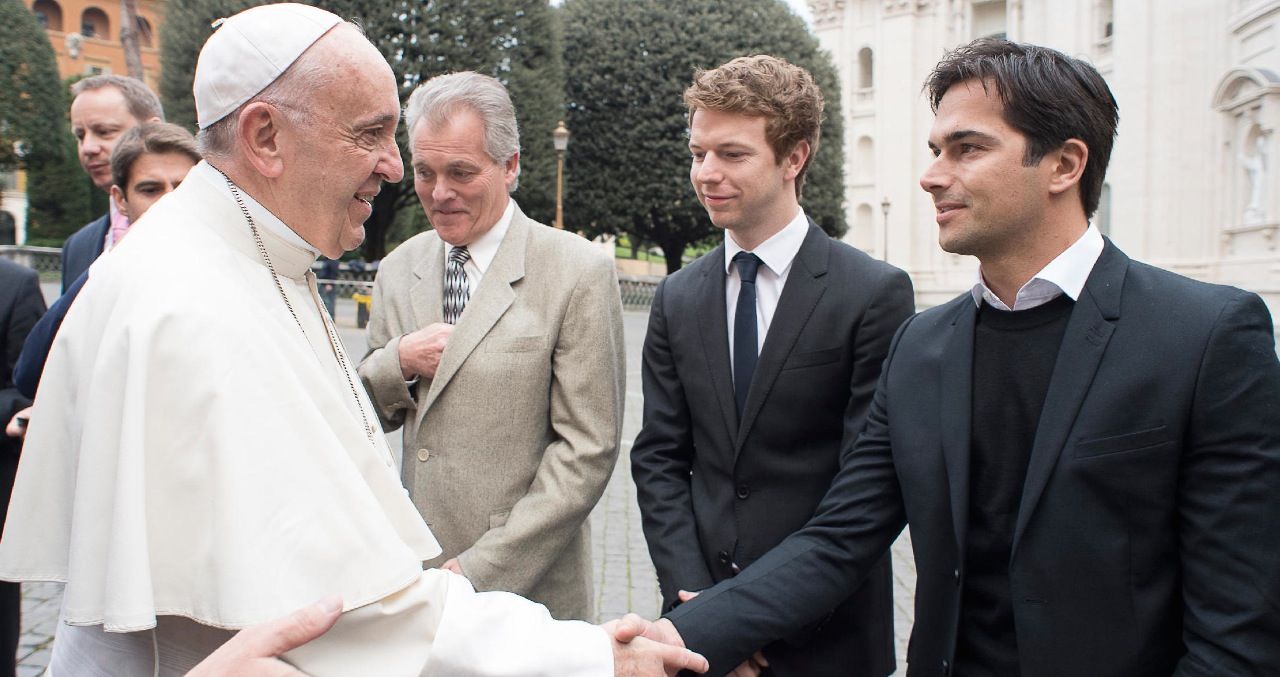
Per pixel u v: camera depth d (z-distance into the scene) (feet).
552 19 78.84
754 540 7.42
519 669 4.50
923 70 127.03
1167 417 4.94
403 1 67.15
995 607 5.60
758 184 7.26
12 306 9.86
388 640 4.37
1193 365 4.92
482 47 71.77
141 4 137.08
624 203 100.07
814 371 7.34
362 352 42.27
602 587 15.87
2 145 94.02
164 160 9.35
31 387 8.57
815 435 7.48
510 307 7.72
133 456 4.02
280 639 3.81
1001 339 5.68
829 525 6.51
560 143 69.72
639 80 96.94
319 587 4.09
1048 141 5.29
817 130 7.54
